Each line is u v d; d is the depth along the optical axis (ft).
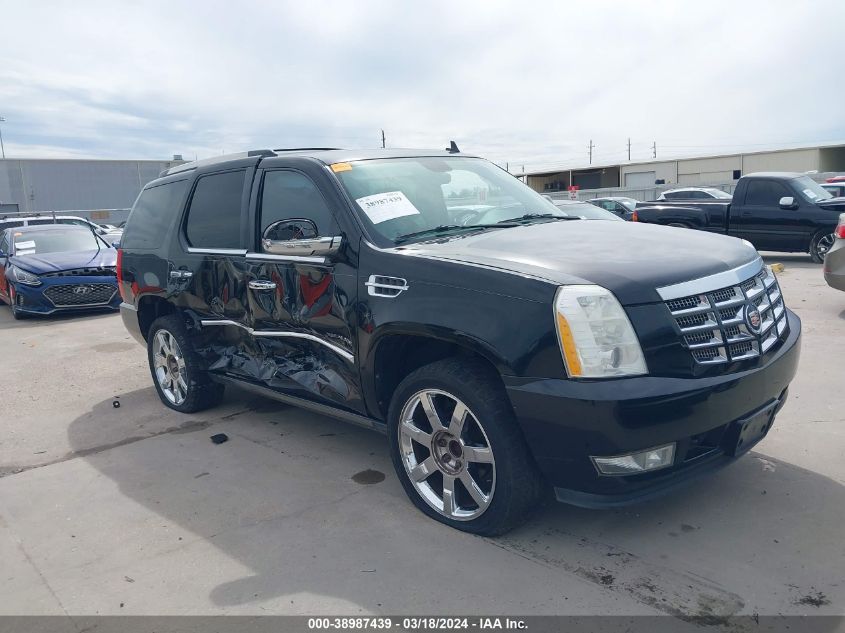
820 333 23.53
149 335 19.22
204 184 16.94
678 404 9.68
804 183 44.21
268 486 13.79
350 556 10.93
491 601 9.55
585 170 181.47
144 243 18.81
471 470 11.21
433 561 10.64
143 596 10.19
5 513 13.24
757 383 10.54
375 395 12.59
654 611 9.15
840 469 13.01
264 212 14.88
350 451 15.46
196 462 15.25
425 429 11.85
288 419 17.85
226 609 9.74
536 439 10.09
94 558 11.38
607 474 9.84
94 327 33.35
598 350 9.72
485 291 10.53
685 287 10.26
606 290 9.89
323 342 13.42
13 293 36.09
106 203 128.36
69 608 9.99
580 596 9.55
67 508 13.32
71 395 21.35
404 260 11.69
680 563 10.25
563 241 12.09
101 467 15.30
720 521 11.37
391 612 9.43
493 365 10.84
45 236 40.29
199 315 17.06
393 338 12.01
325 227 13.28
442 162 15.56
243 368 16.05
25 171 120.47
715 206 46.14
